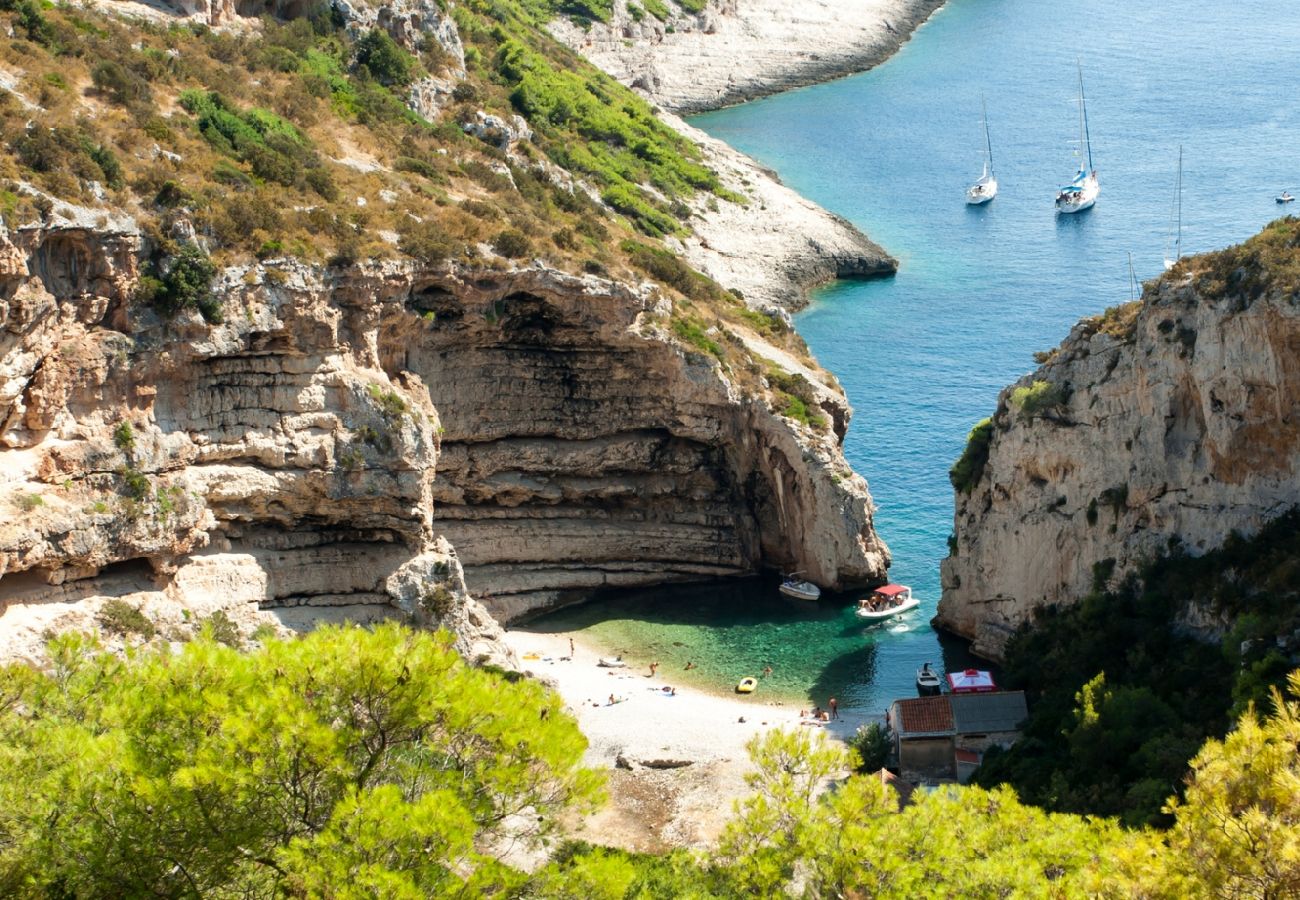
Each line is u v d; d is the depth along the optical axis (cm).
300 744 3350
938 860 3738
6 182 6412
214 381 7181
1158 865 3122
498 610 8950
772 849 3884
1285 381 6862
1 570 6297
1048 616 8038
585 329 8919
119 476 6775
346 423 7562
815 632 8775
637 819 6375
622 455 9325
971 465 8756
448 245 8225
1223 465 7169
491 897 3350
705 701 7800
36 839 3369
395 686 3469
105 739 3444
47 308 6456
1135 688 6656
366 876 3084
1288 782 3045
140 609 6850
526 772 3550
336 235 7762
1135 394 7588
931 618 8931
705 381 9162
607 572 9362
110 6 9244
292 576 7531
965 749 7025
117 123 7556
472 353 8762
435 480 8894
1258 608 6650
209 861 3312
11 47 7675
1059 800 5981
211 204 7288
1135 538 7594
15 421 6494
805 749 4172
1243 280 7031
